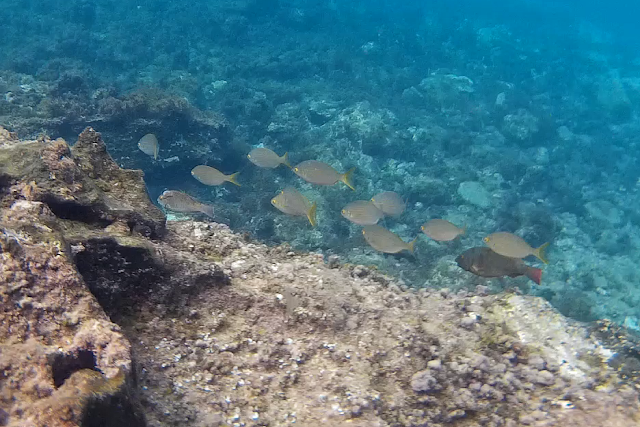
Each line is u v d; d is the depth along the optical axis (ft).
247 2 88.28
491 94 70.69
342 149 47.06
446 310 12.46
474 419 9.38
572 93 79.56
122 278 9.34
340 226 36.47
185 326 9.98
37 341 6.17
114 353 6.37
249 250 13.74
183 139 37.91
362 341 10.73
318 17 92.32
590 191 52.31
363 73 71.36
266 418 8.38
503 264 13.46
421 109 65.00
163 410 7.88
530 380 10.37
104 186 11.10
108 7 83.20
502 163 50.29
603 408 9.45
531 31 111.14
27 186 8.74
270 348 10.03
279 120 53.16
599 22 140.67
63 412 5.00
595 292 35.96
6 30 69.82
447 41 94.02
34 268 6.74
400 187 43.86
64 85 42.39
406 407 9.21
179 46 72.64
